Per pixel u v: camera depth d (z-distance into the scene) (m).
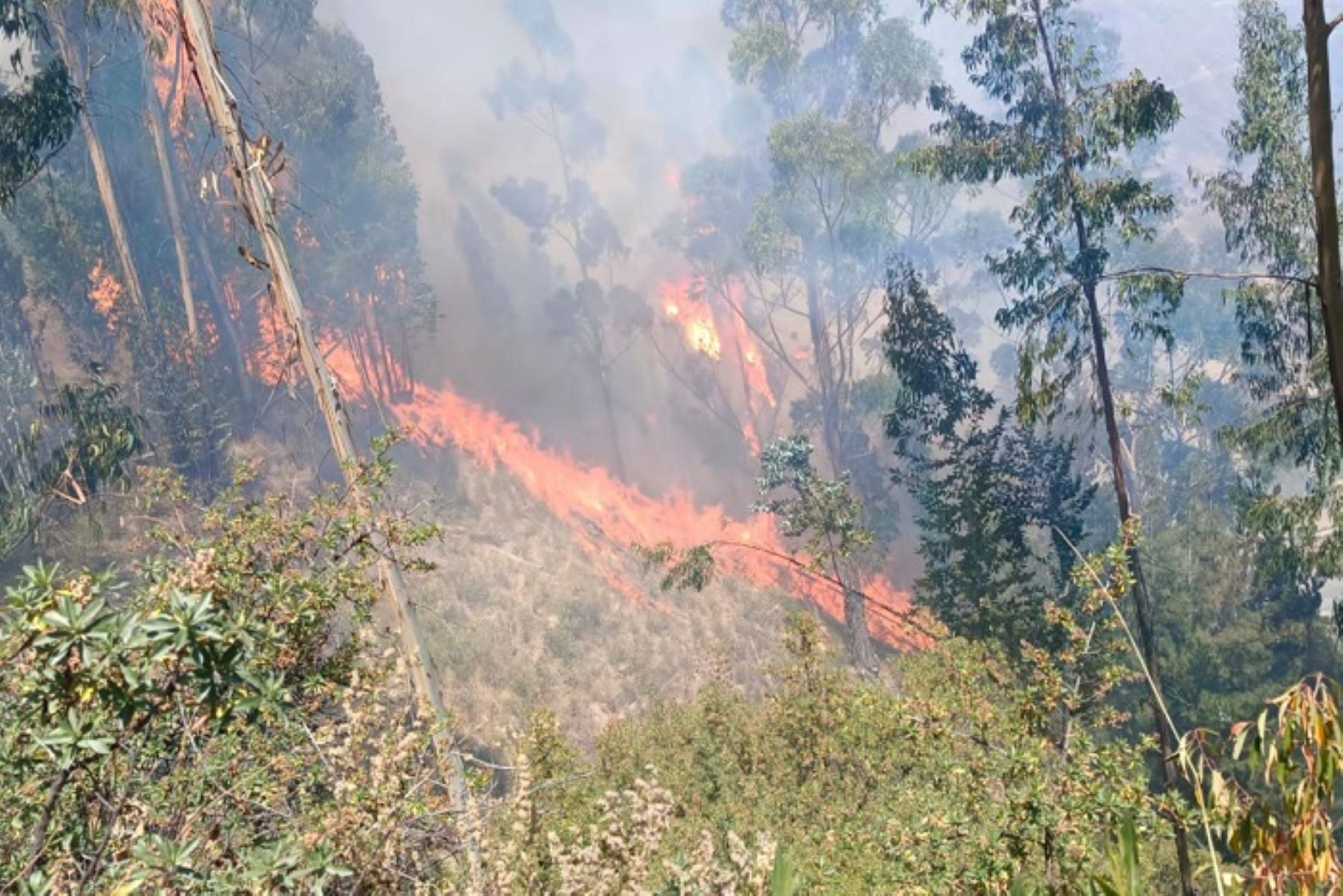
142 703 3.17
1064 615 9.01
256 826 4.68
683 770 16.11
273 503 6.61
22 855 3.58
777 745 16.14
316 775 4.86
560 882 5.33
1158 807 7.54
